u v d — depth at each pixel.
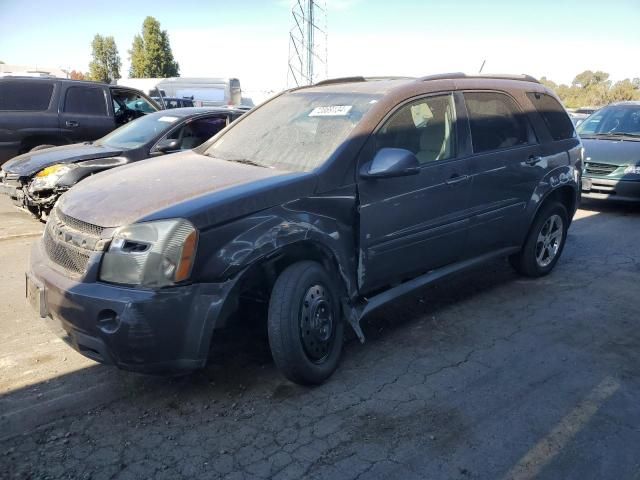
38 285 3.20
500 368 3.73
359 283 3.72
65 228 3.21
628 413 3.23
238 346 3.96
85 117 9.65
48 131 9.23
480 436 2.99
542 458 2.82
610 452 2.87
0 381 3.47
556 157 5.26
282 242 3.20
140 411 3.18
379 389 3.44
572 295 5.10
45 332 4.18
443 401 3.31
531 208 5.05
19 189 6.82
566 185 5.38
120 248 2.91
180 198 3.13
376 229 3.72
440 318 4.55
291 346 3.21
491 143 4.63
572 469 2.74
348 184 3.57
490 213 4.62
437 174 4.09
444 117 4.28
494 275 5.63
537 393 3.42
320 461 2.77
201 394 3.36
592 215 8.83
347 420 3.12
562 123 5.52
